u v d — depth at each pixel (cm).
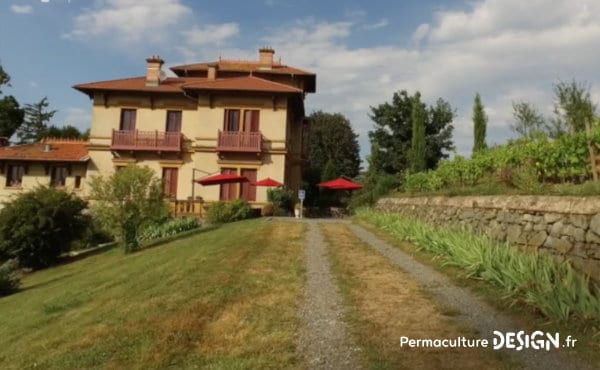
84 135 6762
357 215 2300
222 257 1105
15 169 2966
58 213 1934
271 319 617
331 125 5516
